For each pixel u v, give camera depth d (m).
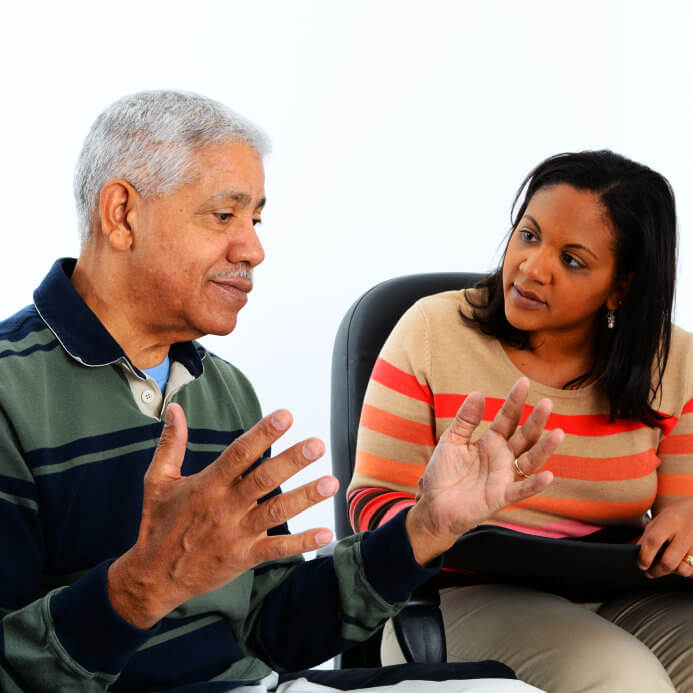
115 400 1.15
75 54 2.54
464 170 2.94
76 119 2.55
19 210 2.52
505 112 2.96
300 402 2.83
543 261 1.58
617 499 1.68
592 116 3.04
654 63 2.91
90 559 1.12
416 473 1.69
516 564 1.43
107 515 1.12
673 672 1.55
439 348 1.71
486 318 1.71
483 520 1.14
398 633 1.39
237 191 1.16
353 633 1.24
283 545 0.94
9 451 1.07
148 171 1.14
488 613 1.58
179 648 1.18
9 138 2.50
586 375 1.68
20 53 2.50
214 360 1.34
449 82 2.91
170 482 0.95
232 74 2.71
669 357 1.73
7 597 1.05
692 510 1.55
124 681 1.13
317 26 2.78
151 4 2.60
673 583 1.60
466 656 1.55
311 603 1.25
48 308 1.16
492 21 2.93
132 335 1.20
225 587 1.23
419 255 2.92
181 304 1.17
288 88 2.77
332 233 2.84
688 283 2.81
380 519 1.57
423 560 1.19
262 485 0.91
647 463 1.70
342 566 1.23
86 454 1.12
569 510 1.67
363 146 2.84
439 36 2.88
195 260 1.16
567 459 1.66
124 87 2.60
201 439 1.26
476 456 1.15
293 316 2.81
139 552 0.95
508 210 2.97
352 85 2.82
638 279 1.62
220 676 1.20
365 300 1.91
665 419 1.71
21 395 1.09
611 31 3.01
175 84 2.65
